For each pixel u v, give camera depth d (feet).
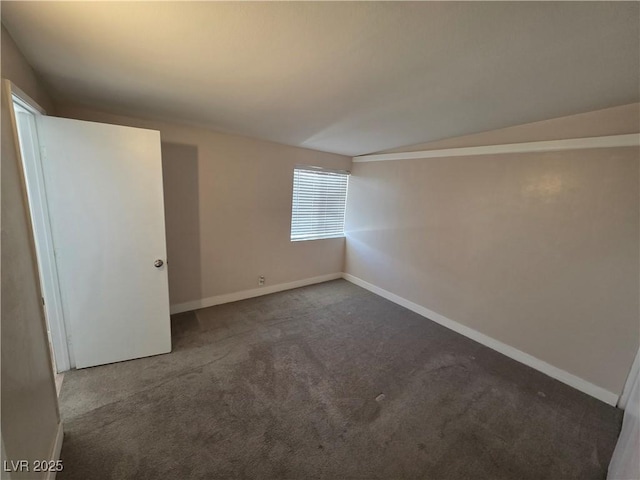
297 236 13.19
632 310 6.37
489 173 8.75
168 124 8.82
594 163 6.70
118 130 6.41
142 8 3.45
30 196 5.93
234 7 3.41
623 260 6.44
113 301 6.97
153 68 5.12
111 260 6.80
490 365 8.05
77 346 6.79
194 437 5.19
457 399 6.61
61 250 6.33
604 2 3.13
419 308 11.27
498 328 8.82
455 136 9.48
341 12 3.46
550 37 3.85
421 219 10.98
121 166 6.56
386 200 12.41
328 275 14.71
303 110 7.26
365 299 12.49
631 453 4.10
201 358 7.63
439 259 10.43
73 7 3.45
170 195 9.32
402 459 5.03
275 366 7.45
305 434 5.41
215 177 10.11
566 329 7.39
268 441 5.21
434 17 3.50
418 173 10.97
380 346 8.77
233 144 10.29
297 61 4.74
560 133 7.22
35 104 5.20
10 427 3.18
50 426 4.49
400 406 6.29
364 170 13.42
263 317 10.23
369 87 5.71
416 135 9.43
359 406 6.21
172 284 9.92
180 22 3.74
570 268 7.23
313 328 9.66
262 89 5.97
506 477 4.83
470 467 4.96
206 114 7.84
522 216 8.07
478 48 4.19
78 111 7.44
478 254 9.20
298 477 4.61
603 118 6.52
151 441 5.06
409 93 5.98
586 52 4.19
